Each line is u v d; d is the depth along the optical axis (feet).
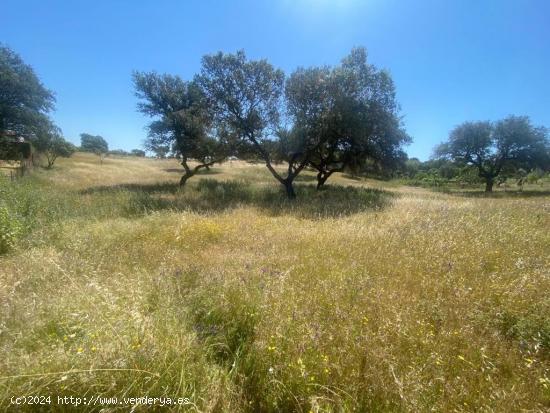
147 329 7.82
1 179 28.40
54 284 12.12
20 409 5.94
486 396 6.80
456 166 141.59
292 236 21.95
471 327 9.23
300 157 59.57
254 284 11.46
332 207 37.22
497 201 42.55
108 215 31.17
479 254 15.92
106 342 7.29
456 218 25.41
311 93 48.39
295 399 6.45
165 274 12.98
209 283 11.97
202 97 54.08
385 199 46.78
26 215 23.58
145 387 6.40
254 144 54.39
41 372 6.42
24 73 72.38
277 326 8.59
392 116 53.52
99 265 14.07
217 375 7.23
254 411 6.71
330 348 8.07
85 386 6.22
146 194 49.16
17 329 8.42
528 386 7.00
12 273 13.51
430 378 7.20
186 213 30.53
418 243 18.52
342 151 63.31
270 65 49.24
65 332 8.15
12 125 73.72
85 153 226.17
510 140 113.70
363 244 18.98
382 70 49.57
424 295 11.68
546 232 20.02
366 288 12.15
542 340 8.52
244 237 21.88
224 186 65.36
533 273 12.69
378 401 6.37
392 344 8.27
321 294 11.63
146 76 65.10
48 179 72.18
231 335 9.04
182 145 63.41
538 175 163.43
